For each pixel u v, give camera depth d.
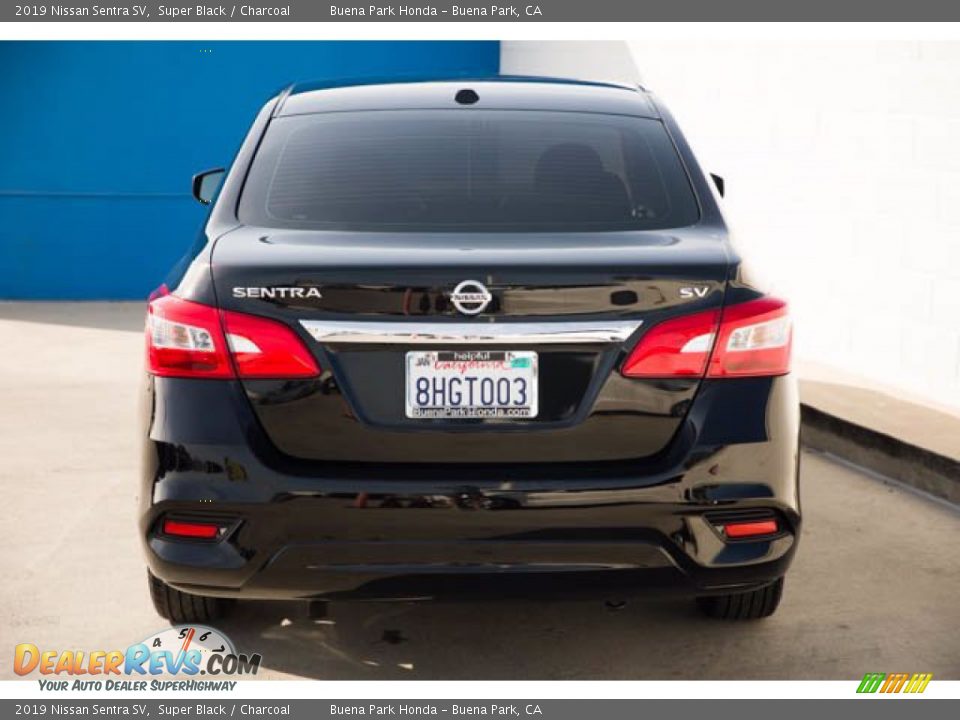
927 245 5.34
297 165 2.88
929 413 5.03
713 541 2.49
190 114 9.34
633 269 2.44
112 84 9.22
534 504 2.40
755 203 6.80
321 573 2.45
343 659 2.93
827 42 6.02
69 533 3.88
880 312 5.72
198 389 2.46
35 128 9.20
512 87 3.31
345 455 2.43
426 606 3.26
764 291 2.57
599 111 3.15
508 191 2.77
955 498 4.27
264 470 2.41
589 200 2.76
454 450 2.42
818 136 6.13
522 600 2.49
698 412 2.46
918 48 5.34
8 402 5.86
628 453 2.45
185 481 2.45
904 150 5.47
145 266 9.46
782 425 2.53
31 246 9.33
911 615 3.24
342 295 2.40
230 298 2.45
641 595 2.53
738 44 6.87
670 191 2.83
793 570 3.59
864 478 4.64
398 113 3.08
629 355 2.44
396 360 2.41
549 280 2.40
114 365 6.82
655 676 2.83
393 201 2.73
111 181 9.33
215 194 2.93
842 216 5.98
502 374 2.41
